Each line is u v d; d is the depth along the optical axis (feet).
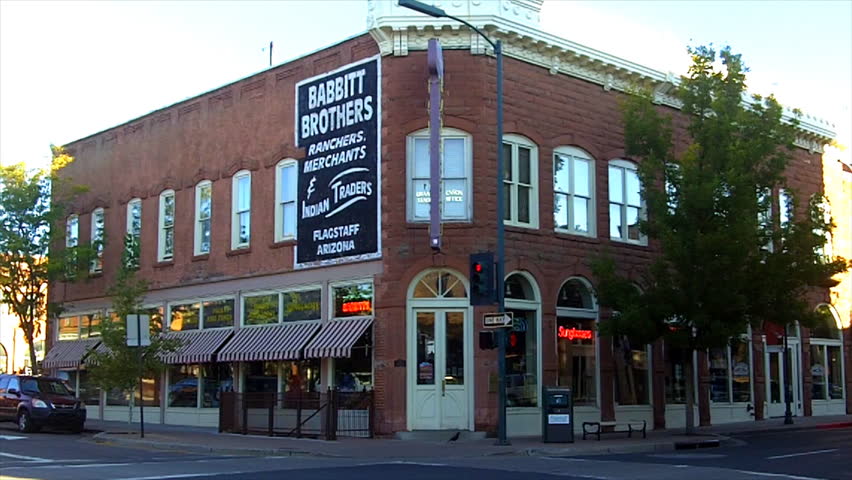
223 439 76.95
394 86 81.51
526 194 84.33
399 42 81.46
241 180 96.99
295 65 91.50
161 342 88.02
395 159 80.59
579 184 88.94
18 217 111.14
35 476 49.34
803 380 113.50
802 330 114.32
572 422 73.26
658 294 78.69
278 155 92.12
